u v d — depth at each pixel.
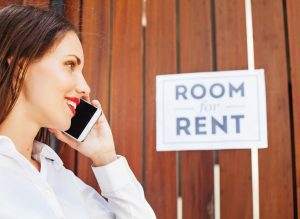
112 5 1.63
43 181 0.86
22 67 0.86
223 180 1.42
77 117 1.08
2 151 0.85
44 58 0.87
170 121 1.49
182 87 1.50
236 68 1.46
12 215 0.78
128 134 1.53
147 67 1.54
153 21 1.57
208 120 1.46
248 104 1.43
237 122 1.43
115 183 1.08
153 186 1.48
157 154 1.49
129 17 1.60
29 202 0.82
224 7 1.50
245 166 1.41
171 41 1.54
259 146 1.40
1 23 0.90
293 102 1.39
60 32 0.90
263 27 1.46
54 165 1.07
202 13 1.52
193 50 1.51
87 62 1.61
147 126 1.51
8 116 0.88
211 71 1.48
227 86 1.46
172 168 1.47
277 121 1.40
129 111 1.54
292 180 1.37
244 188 1.40
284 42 1.43
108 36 1.61
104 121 1.12
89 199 1.10
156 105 1.51
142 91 1.55
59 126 0.90
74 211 0.97
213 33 1.52
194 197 1.44
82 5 1.64
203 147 1.45
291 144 1.39
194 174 1.45
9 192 0.81
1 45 0.88
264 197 1.38
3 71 0.87
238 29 1.48
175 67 1.52
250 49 1.46
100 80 1.59
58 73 0.88
